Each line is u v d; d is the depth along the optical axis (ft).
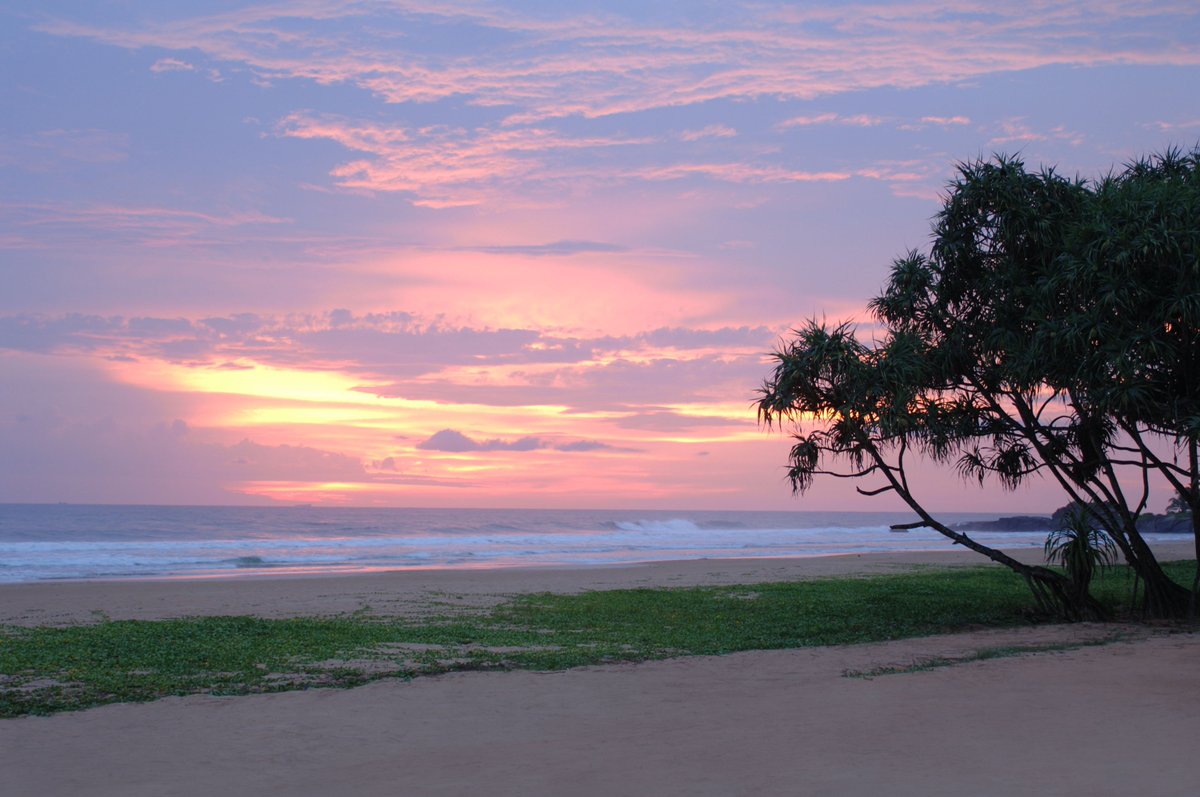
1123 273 53.83
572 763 25.53
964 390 64.90
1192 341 55.93
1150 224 53.21
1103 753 25.21
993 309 62.08
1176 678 37.60
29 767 25.55
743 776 23.71
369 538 257.55
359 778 24.22
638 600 77.92
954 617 63.82
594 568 133.28
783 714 31.86
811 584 92.84
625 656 46.70
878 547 233.55
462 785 23.40
